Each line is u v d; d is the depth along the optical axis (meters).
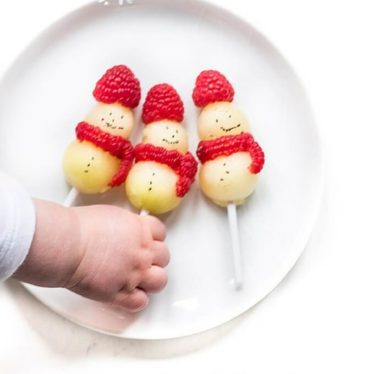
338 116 0.50
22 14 0.50
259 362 0.48
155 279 0.45
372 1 0.50
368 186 0.49
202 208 0.48
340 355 0.48
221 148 0.46
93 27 0.49
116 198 0.48
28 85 0.49
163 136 0.46
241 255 0.48
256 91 0.49
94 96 0.47
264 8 0.50
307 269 0.48
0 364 0.47
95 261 0.44
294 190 0.48
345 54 0.50
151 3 0.49
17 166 0.48
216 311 0.47
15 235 0.40
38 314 0.48
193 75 0.49
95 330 0.46
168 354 0.48
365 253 0.49
